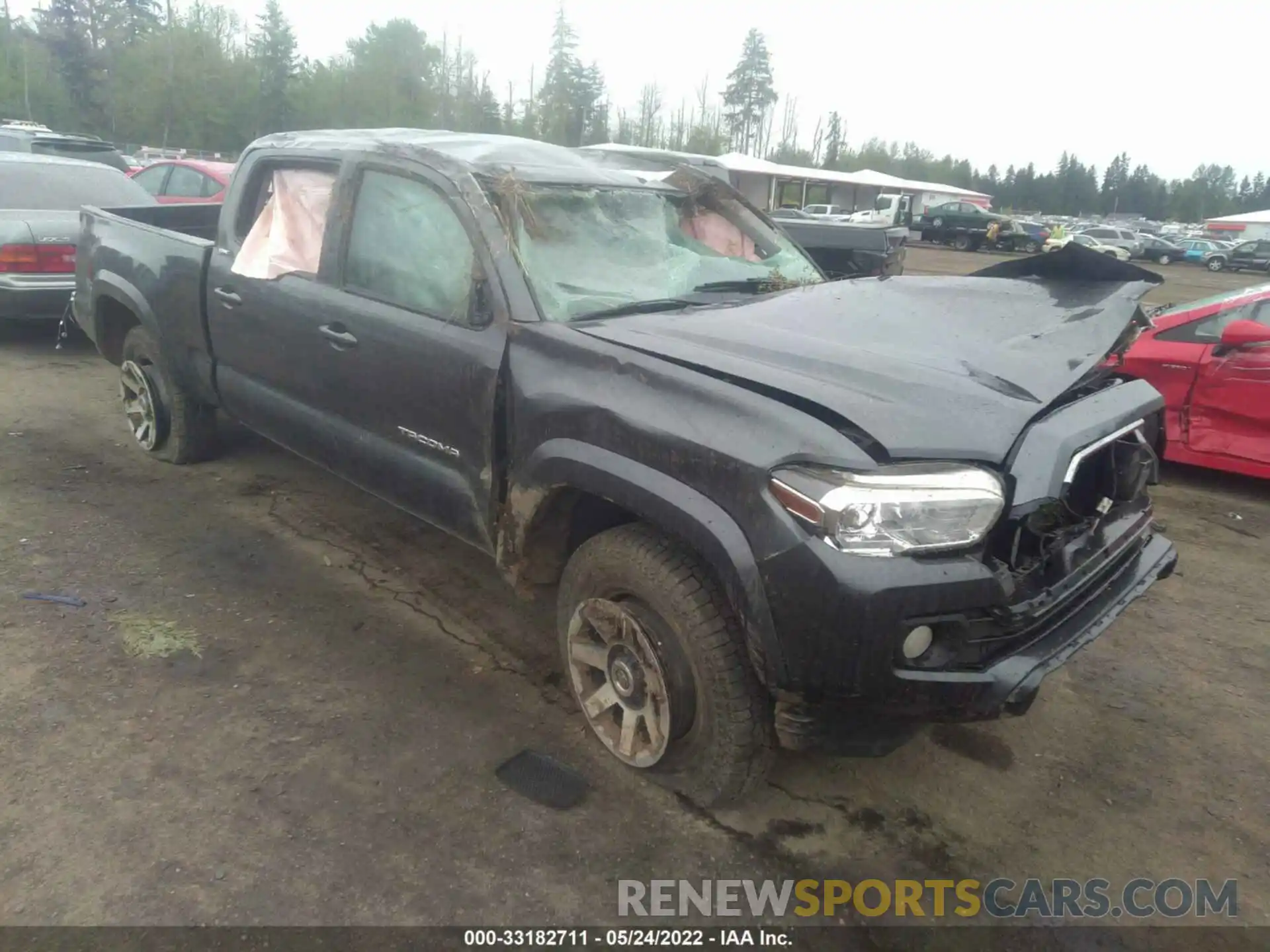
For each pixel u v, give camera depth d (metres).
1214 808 2.93
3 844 2.50
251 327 4.10
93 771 2.80
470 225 3.14
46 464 5.22
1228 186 128.12
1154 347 6.05
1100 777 3.06
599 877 2.53
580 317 3.06
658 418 2.53
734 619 2.51
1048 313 3.08
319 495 5.02
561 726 3.17
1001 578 2.30
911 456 2.26
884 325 2.97
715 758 2.61
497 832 2.66
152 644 3.48
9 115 44.88
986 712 2.33
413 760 2.95
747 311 3.15
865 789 2.95
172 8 53.44
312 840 2.59
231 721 3.08
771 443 2.31
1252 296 5.79
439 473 3.31
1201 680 3.66
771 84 82.44
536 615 3.91
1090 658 3.80
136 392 5.36
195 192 11.54
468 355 3.06
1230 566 4.79
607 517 3.02
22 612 3.63
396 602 3.94
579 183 3.55
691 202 3.95
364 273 3.57
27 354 7.72
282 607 3.84
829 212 45.16
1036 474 2.33
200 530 4.50
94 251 5.33
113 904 2.33
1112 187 116.56
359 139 3.79
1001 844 2.74
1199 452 5.92
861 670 2.25
